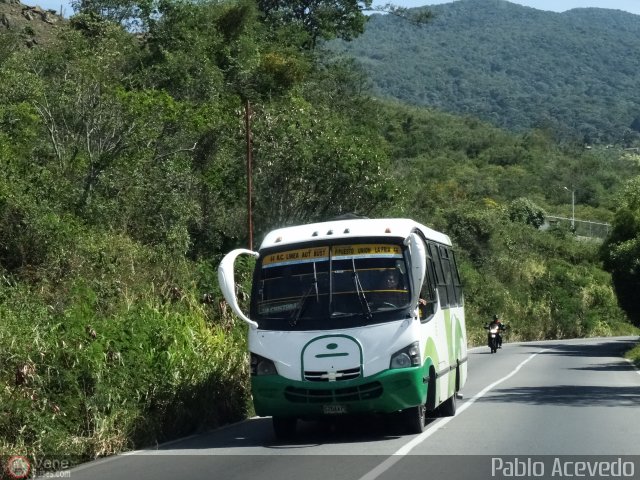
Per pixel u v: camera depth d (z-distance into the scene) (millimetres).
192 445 13008
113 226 22875
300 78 44406
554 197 116250
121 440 12508
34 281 17562
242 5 44688
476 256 66562
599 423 14523
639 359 32625
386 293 12953
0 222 18312
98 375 12445
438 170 103562
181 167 26859
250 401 16484
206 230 28438
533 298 67188
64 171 23828
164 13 38531
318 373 12594
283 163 29234
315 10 56812
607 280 76125
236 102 32656
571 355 39406
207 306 18438
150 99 26953
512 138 145250
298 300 13055
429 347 13430
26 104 25078
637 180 48562
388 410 12609
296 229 13797
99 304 16688
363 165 30250
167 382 14008
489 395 19766
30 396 11430
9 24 42781
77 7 38750
